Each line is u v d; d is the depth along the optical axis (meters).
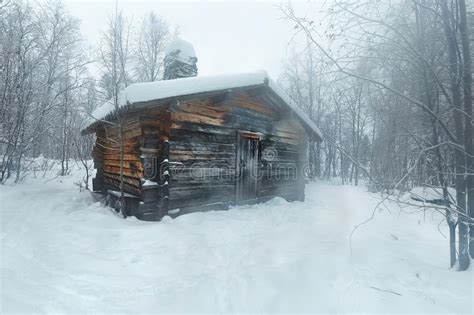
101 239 4.01
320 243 4.12
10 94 7.91
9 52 7.91
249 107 7.28
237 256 3.56
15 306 2.19
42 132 8.76
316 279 2.77
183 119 5.80
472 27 3.23
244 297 2.47
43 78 9.74
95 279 2.82
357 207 8.19
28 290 2.49
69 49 10.17
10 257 3.19
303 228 5.20
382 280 2.78
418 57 2.99
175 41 7.83
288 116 7.95
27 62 8.30
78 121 11.68
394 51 3.08
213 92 5.79
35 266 3.04
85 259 3.29
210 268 3.17
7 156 8.12
